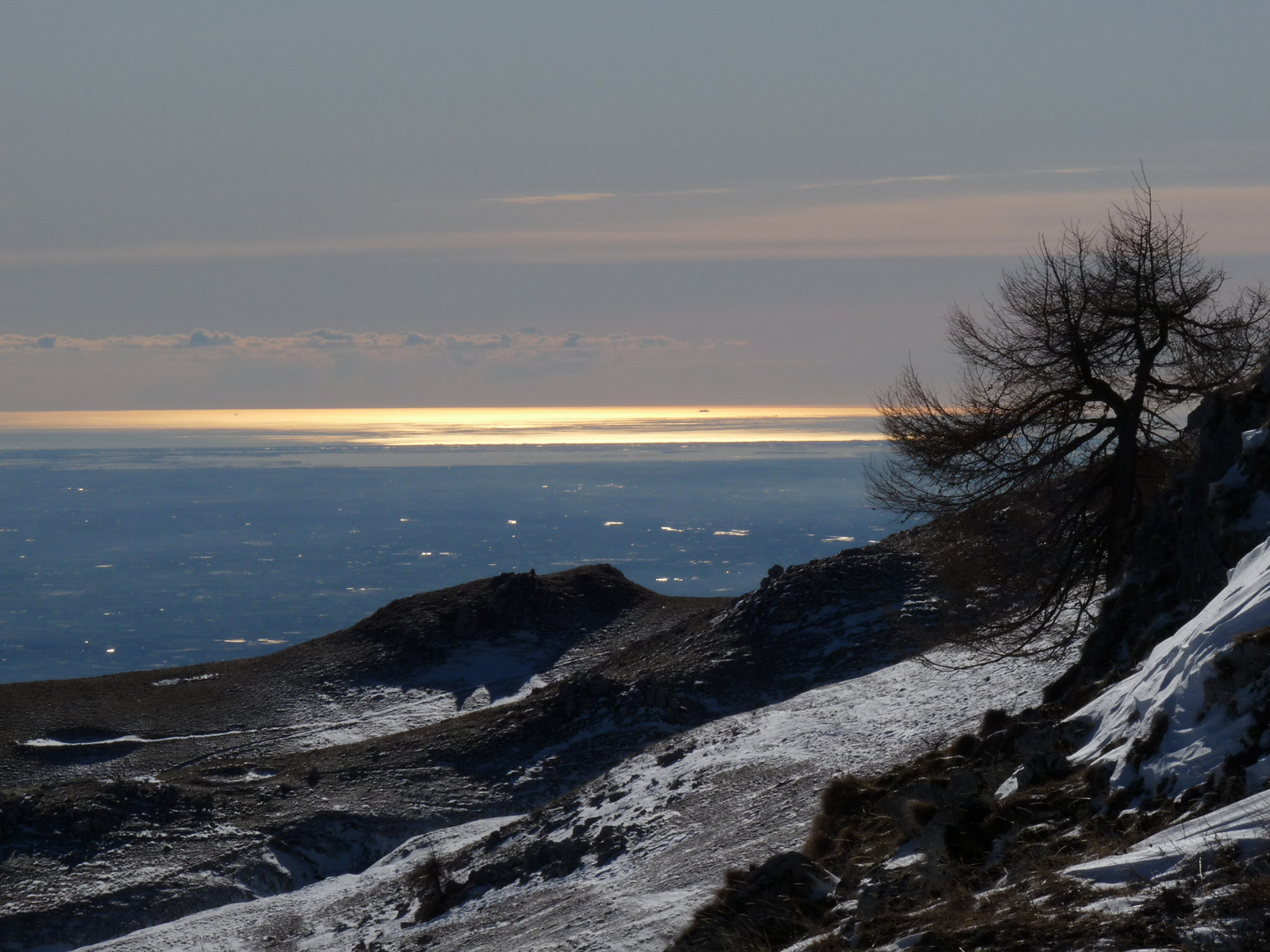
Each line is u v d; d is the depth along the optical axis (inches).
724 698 3149.6
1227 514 1115.3
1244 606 749.9
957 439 1887.3
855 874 839.7
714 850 1716.3
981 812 784.3
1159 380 1817.2
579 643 4857.3
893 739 2031.3
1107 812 689.6
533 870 2031.3
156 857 2773.1
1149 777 687.7
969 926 552.1
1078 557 1811.0
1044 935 505.0
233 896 2581.2
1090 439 1824.6
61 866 2736.2
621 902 1596.9
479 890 2023.9
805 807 1772.9
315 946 2069.4
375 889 2319.1
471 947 1685.5
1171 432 1802.4
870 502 2006.6
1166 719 713.6
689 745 2439.7
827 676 3024.1
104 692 4707.2
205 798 3097.9
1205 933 453.4
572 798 2386.8
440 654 4815.5
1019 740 905.5
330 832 2854.3
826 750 2090.3
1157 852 548.1
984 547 1950.1
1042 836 706.8
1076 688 1332.4
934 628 3034.0
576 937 1485.0
